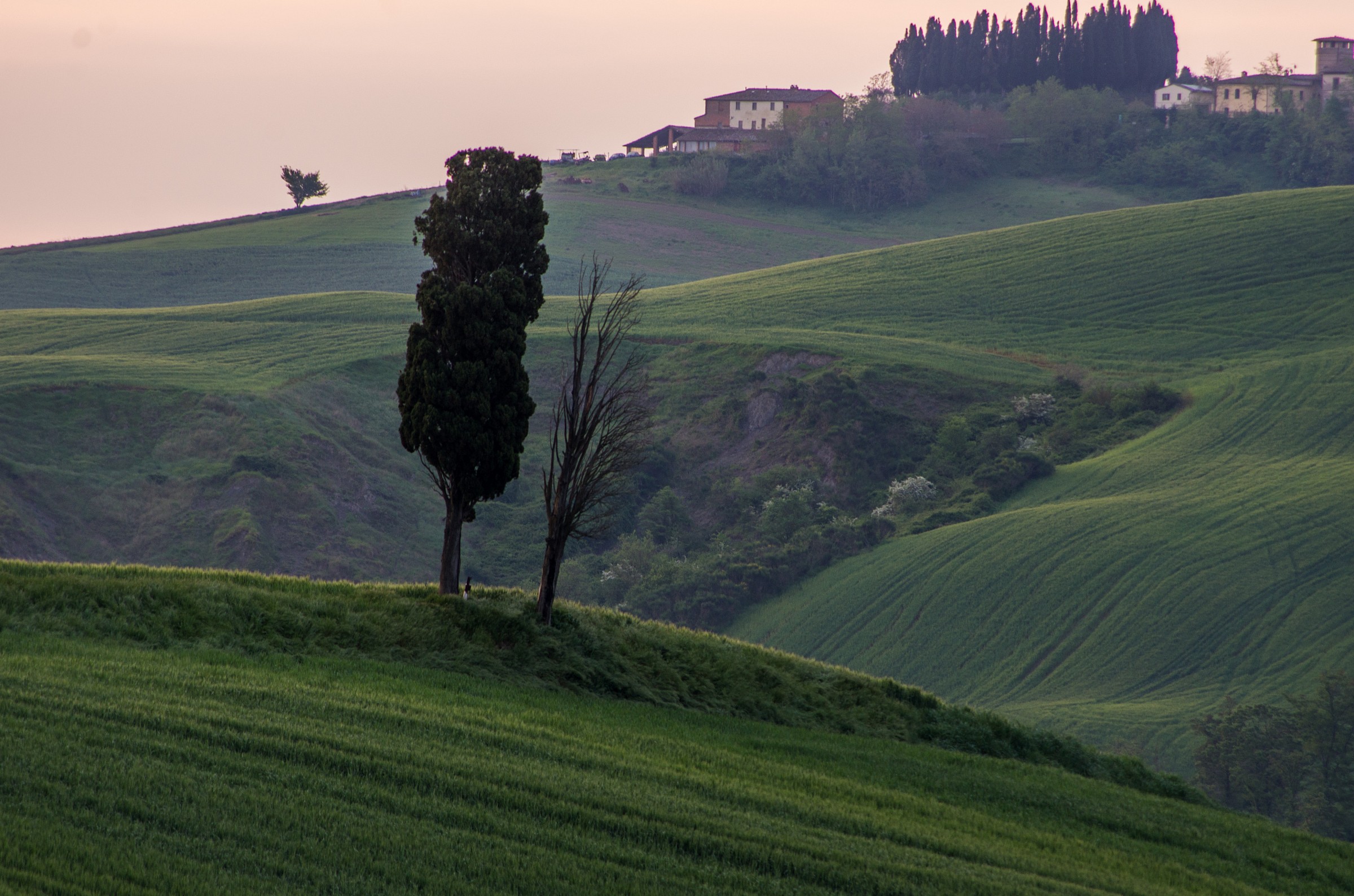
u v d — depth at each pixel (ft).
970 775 312.50
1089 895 213.46
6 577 310.24
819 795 260.83
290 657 305.32
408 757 224.12
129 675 253.03
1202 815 317.22
